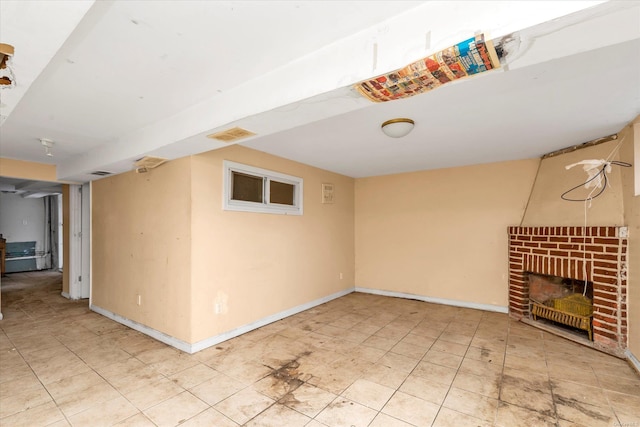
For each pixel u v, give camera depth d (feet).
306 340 10.61
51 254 27.02
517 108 7.74
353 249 18.35
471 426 6.15
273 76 5.82
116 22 4.31
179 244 9.98
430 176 15.92
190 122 7.51
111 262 13.15
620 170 9.48
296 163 13.97
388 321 12.64
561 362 8.89
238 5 4.03
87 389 7.50
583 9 3.17
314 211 15.08
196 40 4.83
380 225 17.56
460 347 10.00
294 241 13.78
